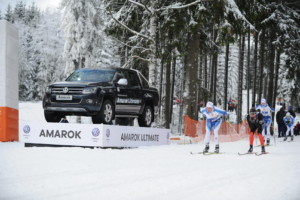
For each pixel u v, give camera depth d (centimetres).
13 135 2025
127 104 1911
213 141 2784
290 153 1775
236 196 782
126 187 851
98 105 1705
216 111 1686
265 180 981
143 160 1347
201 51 3416
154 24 2473
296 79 5253
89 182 902
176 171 1103
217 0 2602
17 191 787
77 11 4350
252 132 1741
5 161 1211
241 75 4391
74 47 4400
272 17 3856
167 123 3972
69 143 1745
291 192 834
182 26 2764
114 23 2872
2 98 1970
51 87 1744
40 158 1305
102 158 1359
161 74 4200
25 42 8938
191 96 3027
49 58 7919
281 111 3438
